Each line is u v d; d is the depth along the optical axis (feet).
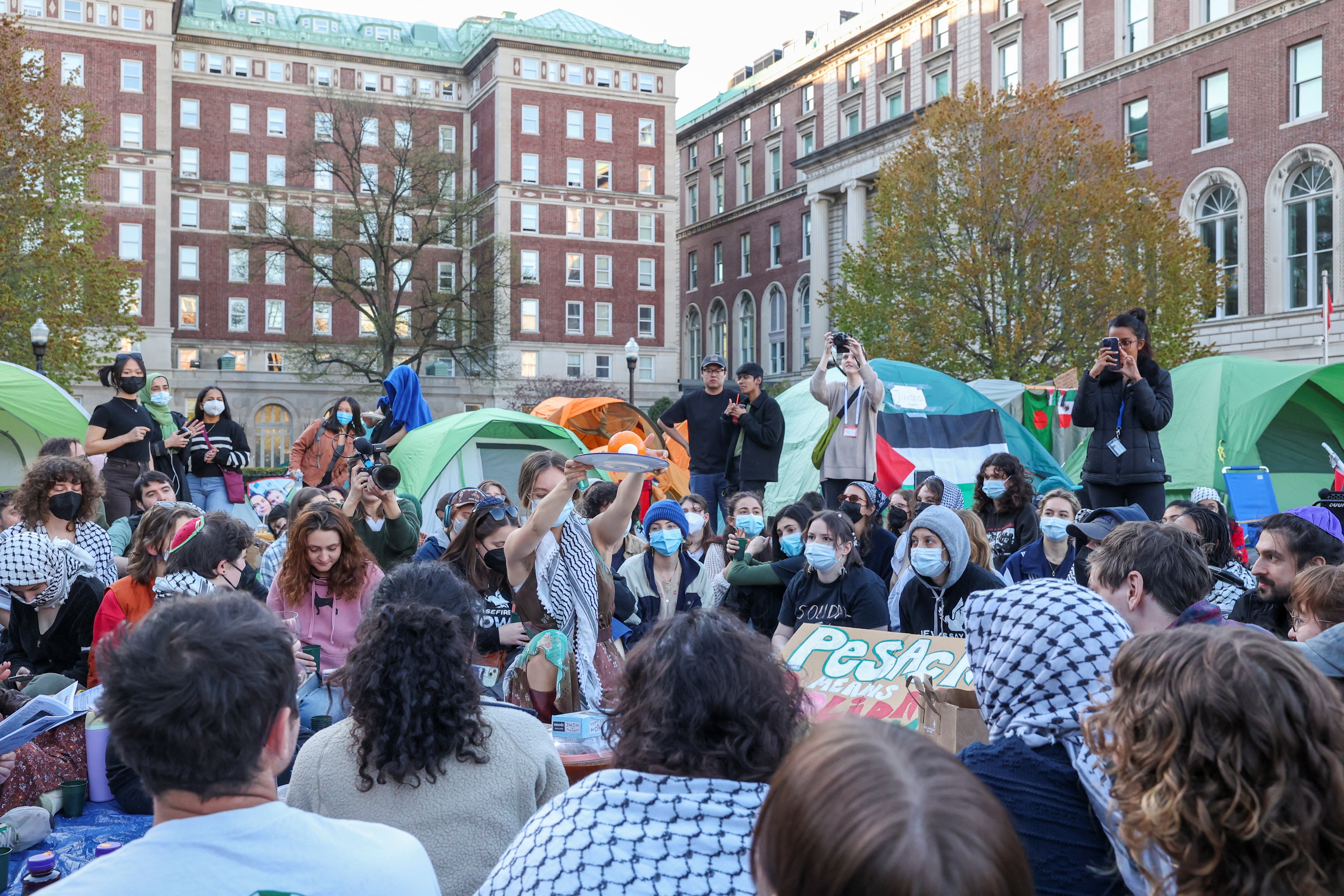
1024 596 7.89
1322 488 52.80
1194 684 5.57
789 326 183.93
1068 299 82.07
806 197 177.78
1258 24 102.06
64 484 20.59
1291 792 5.28
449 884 8.93
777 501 54.39
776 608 22.33
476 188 194.49
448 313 165.37
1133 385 23.98
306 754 9.59
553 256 190.60
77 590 18.70
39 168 88.58
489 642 14.97
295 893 5.96
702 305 210.79
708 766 6.78
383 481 23.44
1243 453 48.78
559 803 6.81
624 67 194.90
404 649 9.18
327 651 17.52
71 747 14.74
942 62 147.74
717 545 27.40
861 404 29.19
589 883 6.24
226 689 5.89
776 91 188.75
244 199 180.45
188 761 5.87
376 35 206.69
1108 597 10.50
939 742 11.23
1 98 87.45
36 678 16.29
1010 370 83.56
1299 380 49.73
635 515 41.37
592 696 14.92
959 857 3.55
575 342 191.93
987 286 86.07
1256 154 102.47
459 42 208.44
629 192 195.42
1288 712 5.39
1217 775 5.44
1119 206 81.87
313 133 167.02
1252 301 102.68
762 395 33.37
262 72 182.80
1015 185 84.02
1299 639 12.15
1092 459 24.57
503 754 9.45
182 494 33.83
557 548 15.34
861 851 3.55
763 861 4.03
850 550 19.19
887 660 15.14
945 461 49.39
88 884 5.74
